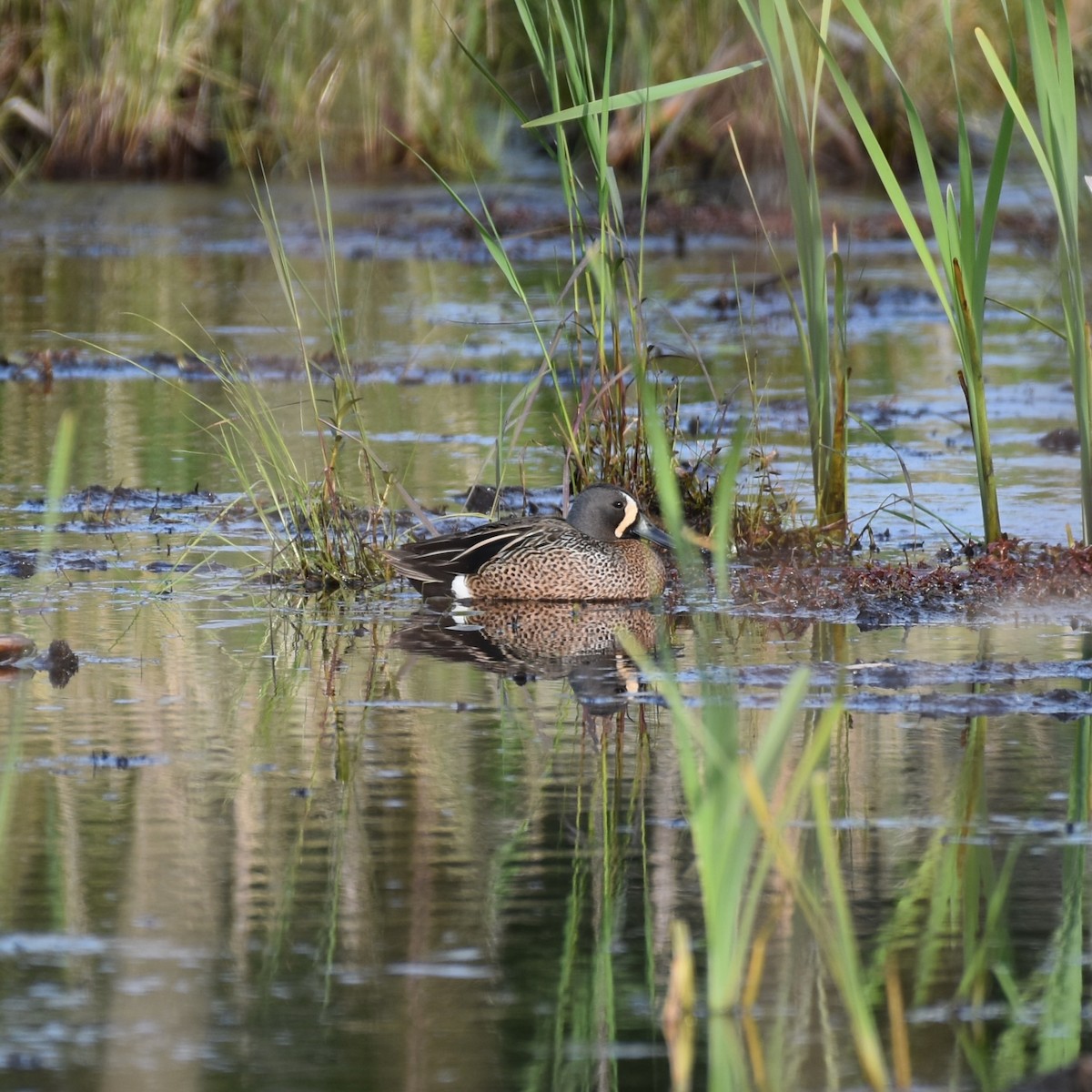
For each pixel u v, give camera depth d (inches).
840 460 591.5
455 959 289.7
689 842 338.0
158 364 920.9
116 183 1471.5
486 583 538.6
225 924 301.4
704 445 704.4
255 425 613.9
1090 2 1227.9
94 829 341.1
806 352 591.5
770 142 1376.7
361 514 622.5
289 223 1352.1
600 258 585.3
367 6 1455.5
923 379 895.1
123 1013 271.1
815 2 1366.9
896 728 406.3
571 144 1440.7
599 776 373.7
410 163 1471.5
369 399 845.8
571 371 598.5
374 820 347.9
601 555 538.9
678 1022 266.4
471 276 1182.9
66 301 1074.7
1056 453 733.9
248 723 408.8
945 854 331.0
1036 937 297.6
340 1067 256.1
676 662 463.5
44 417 799.1
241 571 566.9
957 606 522.3
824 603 530.6
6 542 590.6
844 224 1309.1
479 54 1480.1
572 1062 258.5
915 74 1380.4
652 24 1398.9
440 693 435.2
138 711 416.8
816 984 283.4
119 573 558.9
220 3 1460.4
